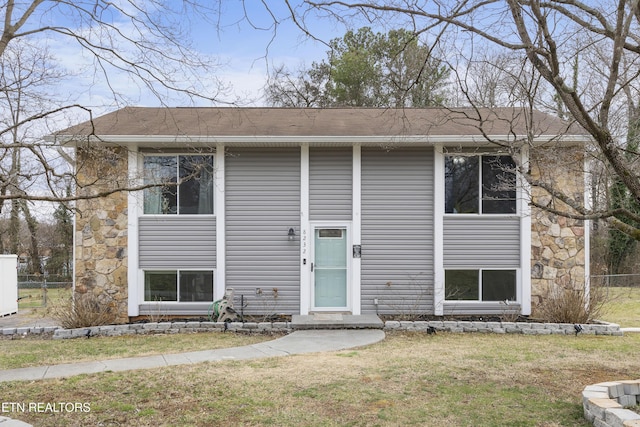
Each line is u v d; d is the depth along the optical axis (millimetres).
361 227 11688
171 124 12023
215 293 11562
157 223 11531
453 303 11508
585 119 4793
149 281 11617
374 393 6074
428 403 5699
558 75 4984
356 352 8398
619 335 10109
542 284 11383
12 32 6453
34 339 9969
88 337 10062
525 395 5992
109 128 11266
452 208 11656
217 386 6391
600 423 4762
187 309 11531
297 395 6004
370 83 15438
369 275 11688
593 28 5445
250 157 11656
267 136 10992
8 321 11961
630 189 4887
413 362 7652
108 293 11328
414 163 11680
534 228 11422
